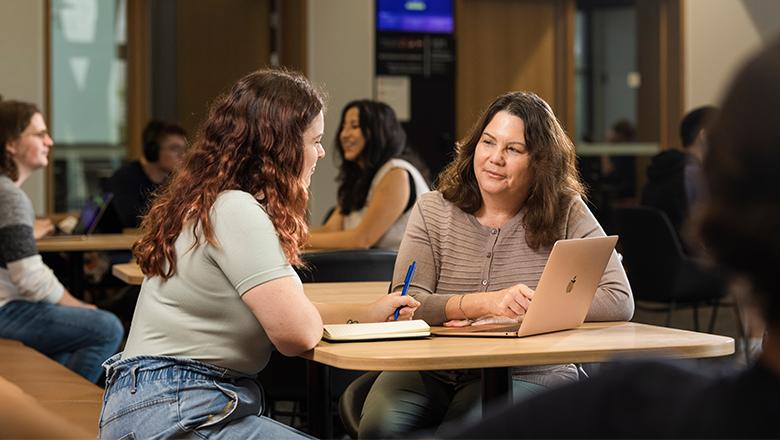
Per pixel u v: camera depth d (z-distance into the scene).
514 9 10.28
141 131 9.19
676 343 2.39
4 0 8.29
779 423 0.80
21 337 4.39
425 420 2.73
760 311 0.84
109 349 4.55
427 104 9.70
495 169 2.88
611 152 10.59
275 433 2.28
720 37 10.50
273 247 2.33
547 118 2.91
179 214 2.37
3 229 4.38
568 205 2.90
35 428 0.97
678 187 6.12
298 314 2.31
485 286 2.91
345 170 5.19
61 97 8.86
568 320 2.62
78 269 5.80
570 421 0.84
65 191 8.91
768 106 0.80
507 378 2.32
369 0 9.49
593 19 10.51
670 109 10.55
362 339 2.44
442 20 9.70
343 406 2.97
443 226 3.00
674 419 0.82
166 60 9.40
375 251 3.82
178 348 2.33
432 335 2.56
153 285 2.41
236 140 2.43
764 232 0.81
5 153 4.73
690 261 5.94
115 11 9.05
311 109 2.48
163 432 2.23
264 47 9.84
